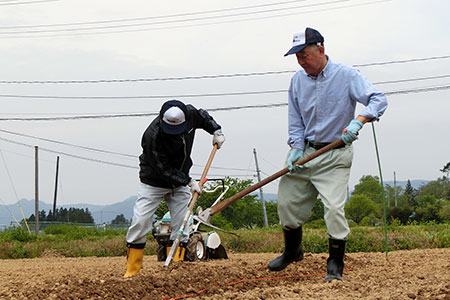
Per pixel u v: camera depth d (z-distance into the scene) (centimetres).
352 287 571
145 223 659
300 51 608
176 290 591
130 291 564
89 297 536
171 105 625
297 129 651
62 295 527
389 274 726
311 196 651
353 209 4975
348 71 614
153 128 623
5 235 2292
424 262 934
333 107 619
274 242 1805
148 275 634
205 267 713
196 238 1125
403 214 4294
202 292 588
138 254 669
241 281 644
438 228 2042
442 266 838
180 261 720
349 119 625
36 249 1930
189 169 676
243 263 827
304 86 629
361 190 6562
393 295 505
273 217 4934
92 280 601
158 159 627
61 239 2267
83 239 2223
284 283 655
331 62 621
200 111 676
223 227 3300
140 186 668
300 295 532
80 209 8281
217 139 685
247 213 4356
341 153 620
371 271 791
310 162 627
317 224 4184
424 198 5653
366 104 610
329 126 622
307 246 1595
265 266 777
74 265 1234
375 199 6353
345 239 624
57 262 1446
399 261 969
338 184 621
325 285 579
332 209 611
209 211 656
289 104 657
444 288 513
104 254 1908
